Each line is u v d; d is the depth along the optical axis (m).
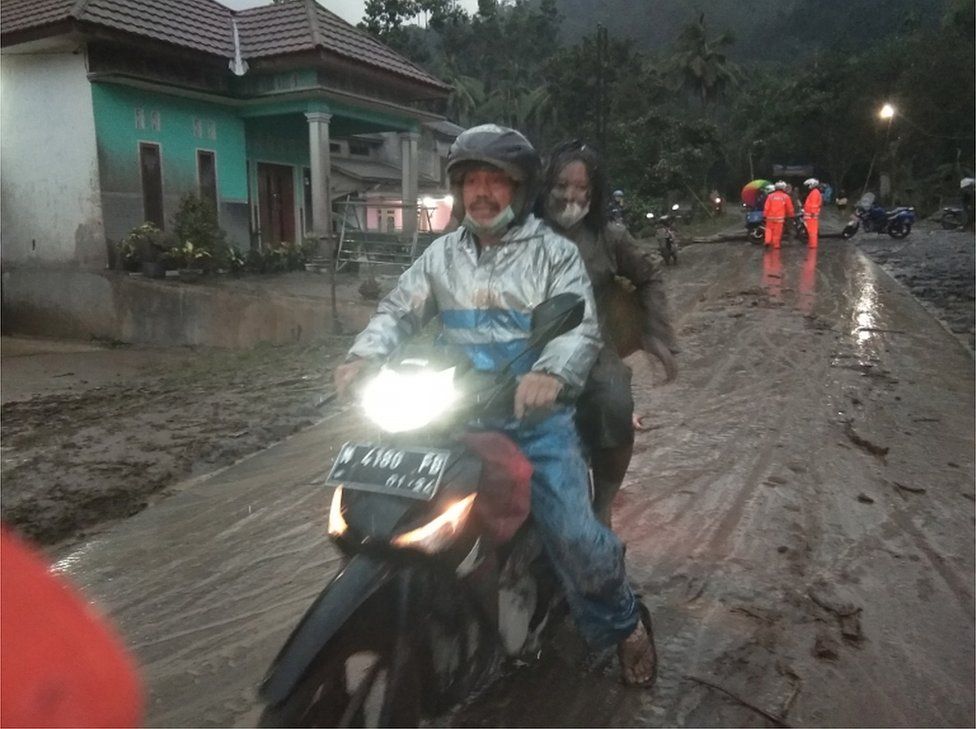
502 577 2.70
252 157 18.62
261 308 13.63
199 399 8.10
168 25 16.09
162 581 4.18
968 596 3.90
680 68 58.56
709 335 10.35
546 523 2.77
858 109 53.72
